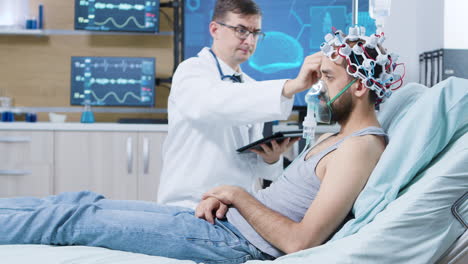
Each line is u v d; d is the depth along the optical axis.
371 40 1.34
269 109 1.64
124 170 3.38
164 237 1.36
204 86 1.79
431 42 3.46
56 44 3.89
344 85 1.33
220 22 1.98
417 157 1.21
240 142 1.94
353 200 1.24
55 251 1.28
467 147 1.17
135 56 3.90
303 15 3.55
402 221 1.13
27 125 3.35
